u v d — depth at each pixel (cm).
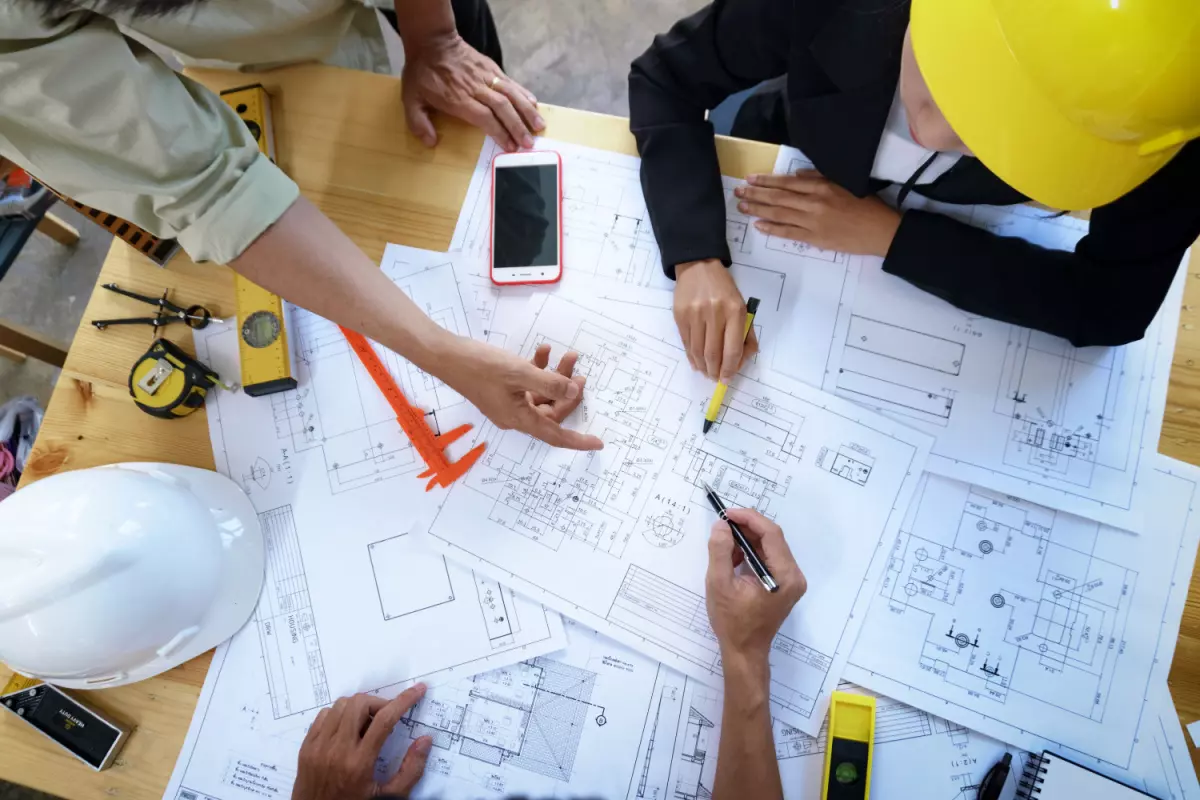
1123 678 71
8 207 118
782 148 86
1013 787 71
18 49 51
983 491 76
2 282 157
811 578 75
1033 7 48
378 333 71
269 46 87
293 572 78
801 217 82
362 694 74
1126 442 76
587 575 76
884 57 68
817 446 78
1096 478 75
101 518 67
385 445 81
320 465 81
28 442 126
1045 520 75
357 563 78
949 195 81
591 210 86
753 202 84
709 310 79
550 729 73
